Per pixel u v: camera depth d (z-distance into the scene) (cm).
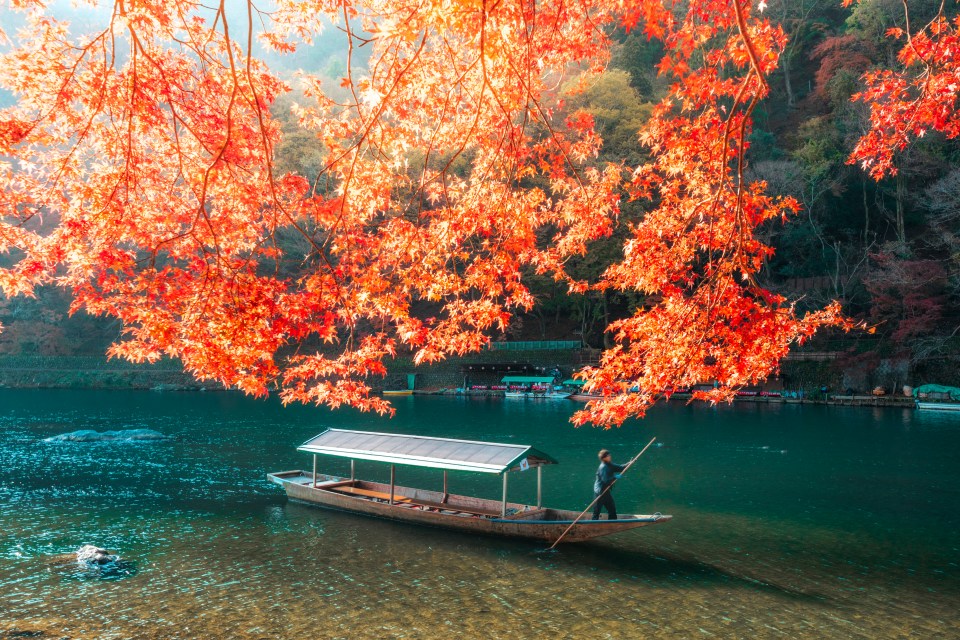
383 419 5312
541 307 8788
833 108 7850
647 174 1044
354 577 1666
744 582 1623
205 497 2550
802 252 7412
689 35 987
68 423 4994
